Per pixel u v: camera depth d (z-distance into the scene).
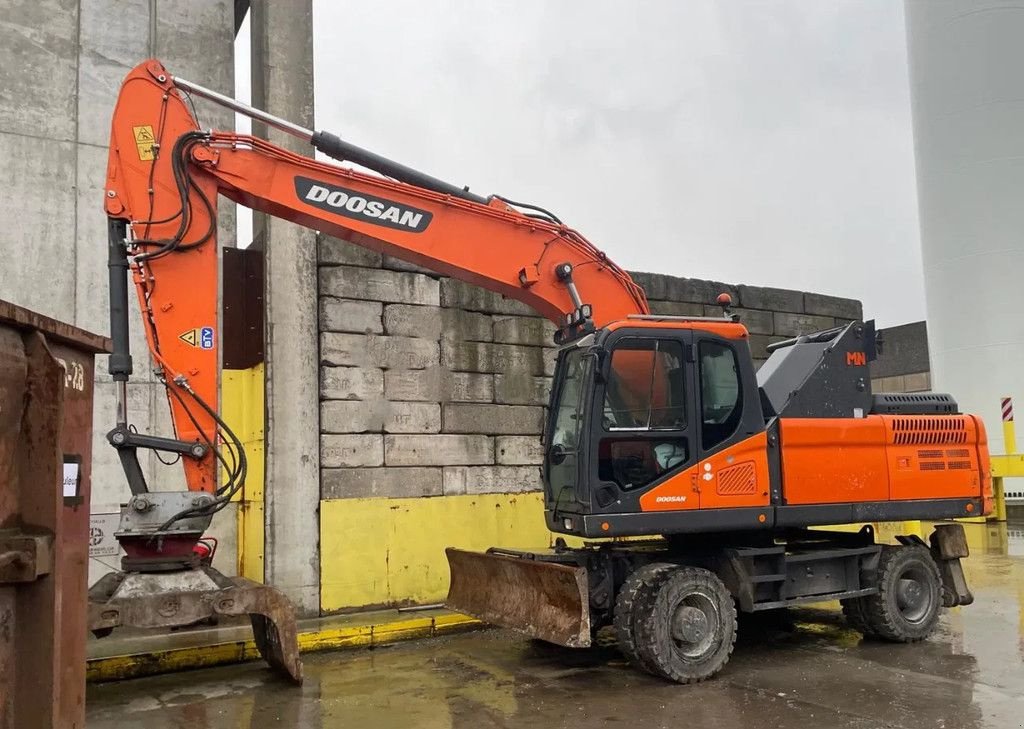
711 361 6.56
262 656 6.60
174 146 5.79
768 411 6.79
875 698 5.52
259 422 8.34
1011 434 19.69
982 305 22.56
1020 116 22.33
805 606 8.93
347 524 8.15
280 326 8.02
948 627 7.74
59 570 2.96
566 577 6.08
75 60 8.45
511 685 5.99
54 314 8.12
